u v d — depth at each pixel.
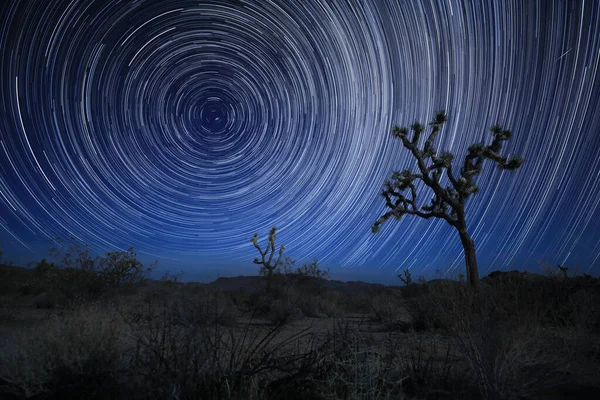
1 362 3.82
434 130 16.58
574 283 8.30
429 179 15.91
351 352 3.86
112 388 3.56
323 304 15.34
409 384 4.21
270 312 11.57
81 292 12.07
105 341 3.86
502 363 3.88
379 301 14.11
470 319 5.40
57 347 3.79
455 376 4.43
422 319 8.18
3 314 9.59
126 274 12.79
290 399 3.66
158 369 3.47
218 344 3.90
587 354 5.12
